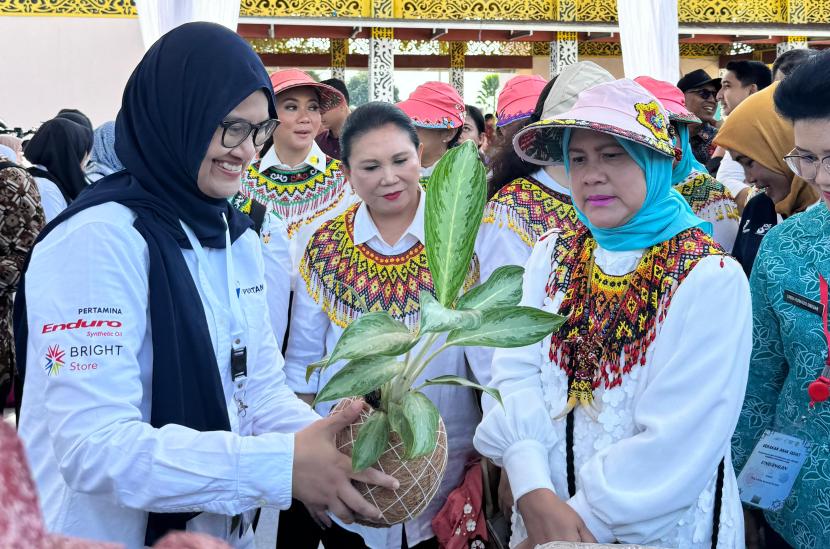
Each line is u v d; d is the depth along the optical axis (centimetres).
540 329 129
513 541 172
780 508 172
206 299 143
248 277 156
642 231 156
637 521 144
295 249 321
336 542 220
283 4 963
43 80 856
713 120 488
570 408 160
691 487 144
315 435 130
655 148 150
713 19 1096
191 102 138
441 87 360
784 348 176
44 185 387
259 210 249
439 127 354
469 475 214
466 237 132
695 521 154
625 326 156
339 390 122
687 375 147
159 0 557
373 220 236
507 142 249
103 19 863
